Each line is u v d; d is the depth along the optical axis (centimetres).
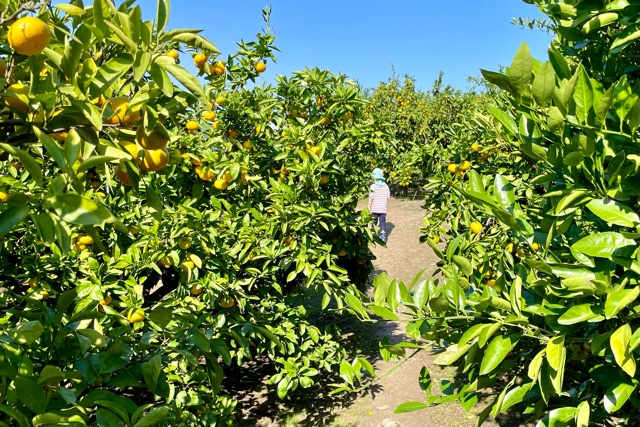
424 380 189
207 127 455
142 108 129
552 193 146
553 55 144
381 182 1076
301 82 510
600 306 135
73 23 129
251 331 366
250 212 437
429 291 171
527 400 190
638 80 138
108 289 305
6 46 124
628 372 123
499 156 480
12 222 92
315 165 436
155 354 142
